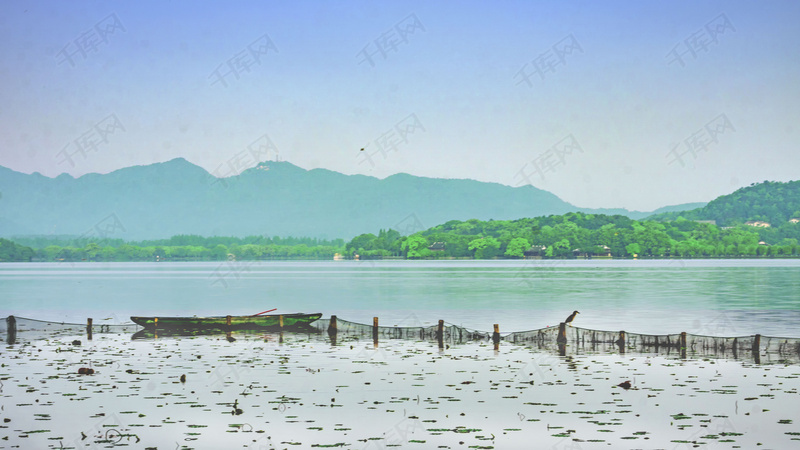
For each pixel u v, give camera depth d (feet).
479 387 103.04
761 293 327.06
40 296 331.77
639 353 136.15
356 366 121.49
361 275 600.80
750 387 103.04
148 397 95.81
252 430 79.97
